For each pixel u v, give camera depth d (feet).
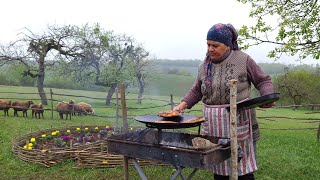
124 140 10.00
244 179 9.70
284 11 25.02
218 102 9.62
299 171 17.20
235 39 9.69
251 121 9.68
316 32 23.57
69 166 17.62
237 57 9.43
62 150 18.71
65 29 64.44
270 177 16.07
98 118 45.16
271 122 52.24
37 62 62.69
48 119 42.06
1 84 90.38
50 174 16.55
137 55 77.77
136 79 77.25
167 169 17.21
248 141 9.48
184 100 10.57
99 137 24.43
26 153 18.76
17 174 16.56
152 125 9.36
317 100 79.82
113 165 17.40
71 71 66.80
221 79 9.47
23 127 32.37
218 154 8.60
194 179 15.60
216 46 9.33
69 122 39.29
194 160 8.23
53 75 68.08
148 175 16.26
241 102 8.45
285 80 80.69
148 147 9.24
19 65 63.26
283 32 23.93
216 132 9.63
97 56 68.90
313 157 20.49
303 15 24.41
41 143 22.50
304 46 23.34
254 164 9.73
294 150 22.63
